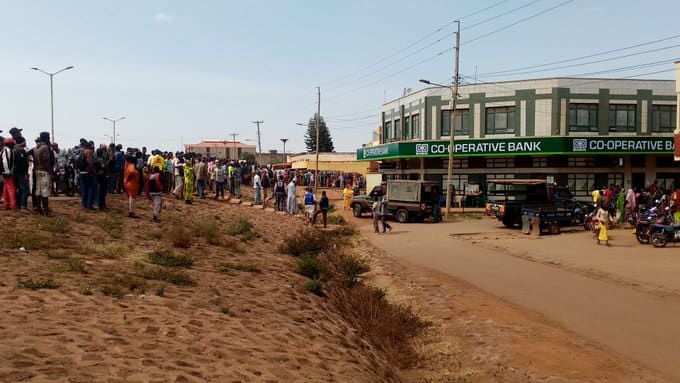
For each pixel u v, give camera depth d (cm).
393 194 3394
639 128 4256
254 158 11388
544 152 4088
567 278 1545
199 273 1118
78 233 1305
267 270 1306
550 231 2650
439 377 860
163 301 841
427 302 1340
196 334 700
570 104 4197
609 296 1312
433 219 3375
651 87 4250
